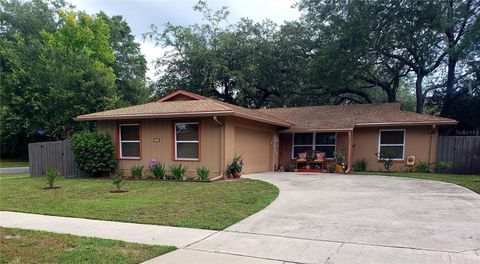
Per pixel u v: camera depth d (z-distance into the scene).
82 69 22.20
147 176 12.84
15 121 22.42
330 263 3.74
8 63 23.73
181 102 13.96
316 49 23.95
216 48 26.33
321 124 16.09
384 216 5.89
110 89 22.91
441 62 21.27
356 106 18.88
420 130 14.98
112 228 5.46
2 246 4.51
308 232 5.03
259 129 14.80
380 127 15.63
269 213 6.31
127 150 13.48
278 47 25.44
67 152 14.84
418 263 3.67
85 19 27.28
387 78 24.11
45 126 22.23
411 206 6.67
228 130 11.87
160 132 12.77
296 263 3.78
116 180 9.58
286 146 17.36
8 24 29.09
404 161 15.22
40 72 22.02
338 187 9.43
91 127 21.92
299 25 25.12
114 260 3.93
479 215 5.86
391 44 19.77
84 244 4.57
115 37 32.41
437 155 14.91
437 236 4.65
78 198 8.34
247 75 25.52
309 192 8.59
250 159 13.95
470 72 20.17
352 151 16.11
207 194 8.48
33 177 14.66
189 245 4.51
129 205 7.25
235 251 4.23
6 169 21.59
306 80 25.16
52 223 5.86
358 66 20.20
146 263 3.84
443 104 22.48
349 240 4.59
